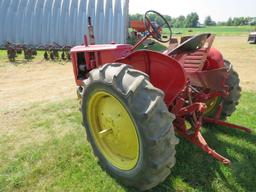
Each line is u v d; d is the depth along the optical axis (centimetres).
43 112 511
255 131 400
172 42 356
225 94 347
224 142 365
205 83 314
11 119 476
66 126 437
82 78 400
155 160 230
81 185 282
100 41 1836
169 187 274
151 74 282
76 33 1853
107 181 285
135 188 272
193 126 304
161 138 225
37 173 304
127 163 268
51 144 371
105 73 253
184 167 306
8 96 645
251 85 734
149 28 339
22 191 277
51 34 1889
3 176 301
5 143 379
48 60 1277
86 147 358
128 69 247
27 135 405
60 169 311
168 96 278
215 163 314
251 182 283
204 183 282
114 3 1838
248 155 334
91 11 1845
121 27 1797
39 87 743
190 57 308
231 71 393
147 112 223
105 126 290
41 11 1906
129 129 261
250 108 507
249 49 1777
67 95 649
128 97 231
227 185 278
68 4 1877
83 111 299
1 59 1266
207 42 303
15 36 1928
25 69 1045
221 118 411
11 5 1931
